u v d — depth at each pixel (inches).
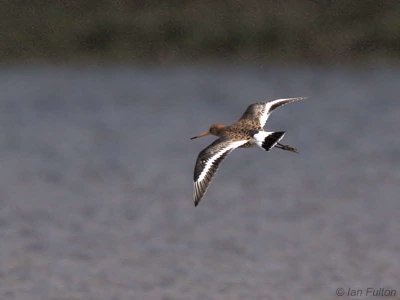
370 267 718.5
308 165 1060.5
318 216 861.8
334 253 751.7
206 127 1240.8
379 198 918.4
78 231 825.5
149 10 1676.9
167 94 1416.1
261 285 681.0
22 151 1133.1
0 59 1589.6
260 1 1680.6
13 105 1355.8
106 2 1691.7
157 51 1615.4
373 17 1608.0
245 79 1493.6
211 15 1662.2
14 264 730.8
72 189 971.9
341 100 1358.3
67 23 1641.2
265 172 1039.0
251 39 1610.5
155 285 682.8
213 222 848.3
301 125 1243.2
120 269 718.5
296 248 765.9
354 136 1178.0
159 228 831.1
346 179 995.3
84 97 1401.3
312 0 1662.2
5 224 843.4
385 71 1499.8
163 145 1158.3
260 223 842.8
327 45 1579.7
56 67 1568.7
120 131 1226.0
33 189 973.2
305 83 1455.5
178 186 981.8
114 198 937.5
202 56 1609.3
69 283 689.0
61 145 1159.0
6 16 1649.9
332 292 666.8
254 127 429.7
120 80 1499.8
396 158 1074.1
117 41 1627.7
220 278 695.7
